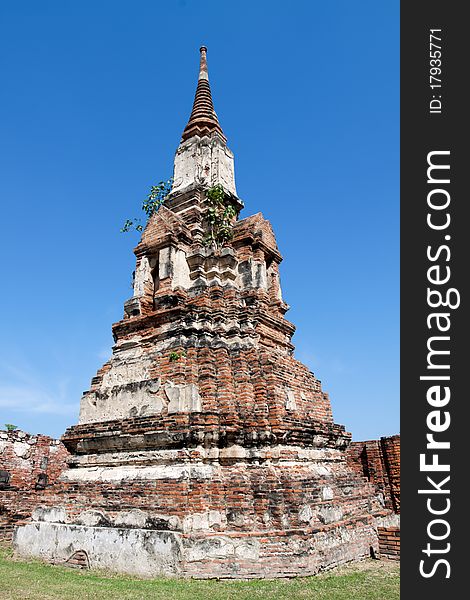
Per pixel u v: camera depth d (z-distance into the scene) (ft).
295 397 49.70
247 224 59.88
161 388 46.93
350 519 45.27
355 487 50.83
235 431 43.55
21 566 40.93
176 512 38.91
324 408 54.80
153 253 58.75
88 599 29.30
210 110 73.97
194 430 42.78
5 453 74.38
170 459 42.80
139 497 41.75
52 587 32.45
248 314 51.52
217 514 39.65
